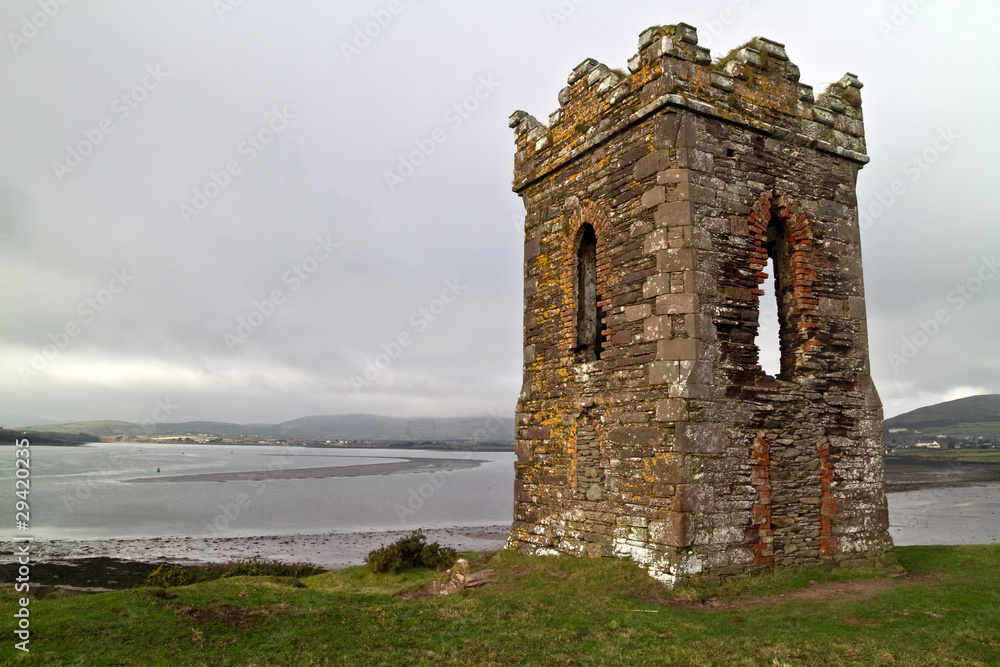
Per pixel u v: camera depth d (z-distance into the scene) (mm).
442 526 35469
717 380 10547
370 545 28875
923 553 13250
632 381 11148
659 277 10859
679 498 9961
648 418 10680
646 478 10570
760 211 11664
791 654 7016
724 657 6992
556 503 12586
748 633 7859
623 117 11977
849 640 7434
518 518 13570
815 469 11430
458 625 8234
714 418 10414
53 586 20547
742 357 10945
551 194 13922
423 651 7328
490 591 10609
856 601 9219
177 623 7812
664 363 10555
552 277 13641
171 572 18641
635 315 11273
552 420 12992
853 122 13414
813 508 11305
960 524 31094
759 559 10523
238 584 10477
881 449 12281
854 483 11844
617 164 12094
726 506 10328
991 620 7996
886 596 9445
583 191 12938
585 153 12938
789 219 12117
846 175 13141
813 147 12625
